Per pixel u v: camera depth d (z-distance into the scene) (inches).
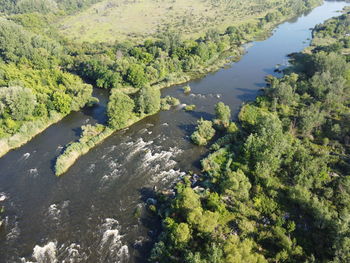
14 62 6766.7
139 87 6343.5
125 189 3570.4
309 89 5536.4
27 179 3752.5
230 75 6973.4
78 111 5423.2
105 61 6761.8
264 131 3937.0
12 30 7268.7
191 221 2773.1
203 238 2726.4
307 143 4055.1
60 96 5113.2
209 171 3705.7
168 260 2645.2
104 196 3479.3
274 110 5054.1
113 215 3223.4
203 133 4468.5
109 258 2760.8
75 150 4146.2
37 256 2797.7
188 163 3981.3
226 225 2896.2
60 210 3297.2
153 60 7130.9
